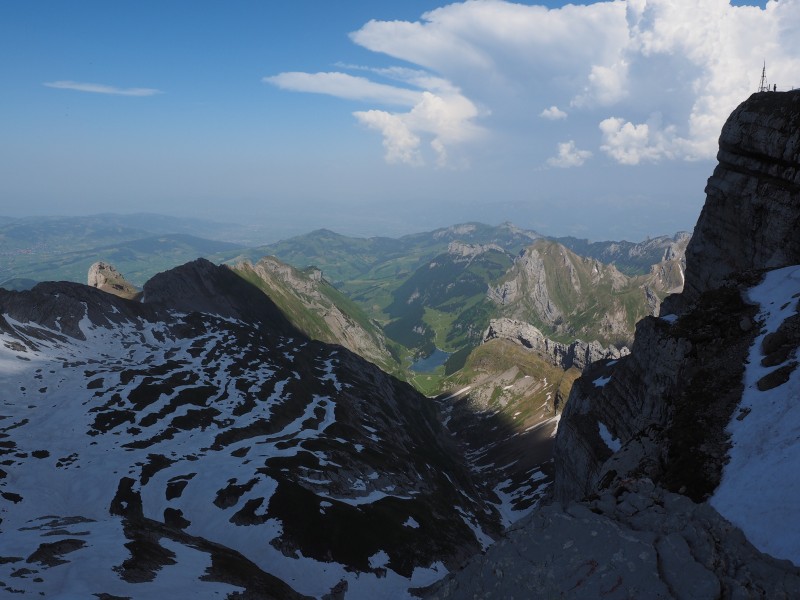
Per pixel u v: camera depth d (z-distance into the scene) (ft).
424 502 524.93
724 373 191.11
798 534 100.48
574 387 551.59
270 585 281.54
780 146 323.98
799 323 190.08
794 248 305.73
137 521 327.26
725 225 368.48
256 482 408.67
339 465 501.97
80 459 419.33
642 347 420.36
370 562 364.17
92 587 207.72
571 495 456.45
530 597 96.32
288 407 641.40
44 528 291.58
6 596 190.39
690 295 410.11
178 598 218.79
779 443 134.82
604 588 92.84
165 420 523.70
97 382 579.89
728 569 93.97
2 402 505.66
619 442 412.57
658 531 107.24
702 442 155.33
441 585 110.73
